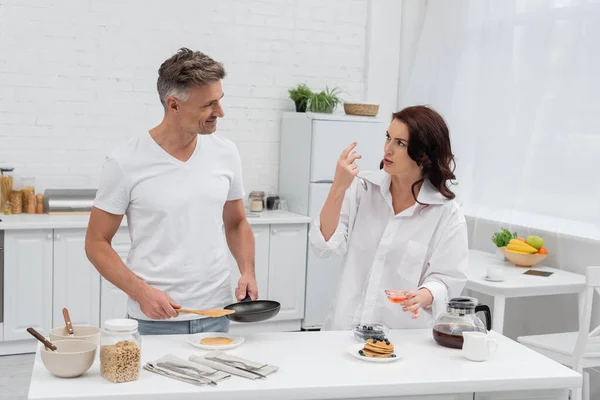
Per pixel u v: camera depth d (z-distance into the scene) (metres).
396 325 2.66
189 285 2.50
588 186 4.21
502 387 2.12
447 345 2.39
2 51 5.00
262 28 5.71
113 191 2.45
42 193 5.19
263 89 5.76
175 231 2.47
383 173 2.70
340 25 5.93
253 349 2.31
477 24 5.21
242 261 2.71
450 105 5.45
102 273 2.42
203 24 5.52
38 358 2.15
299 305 5.39
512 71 4.83
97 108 5.28
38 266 4.64
